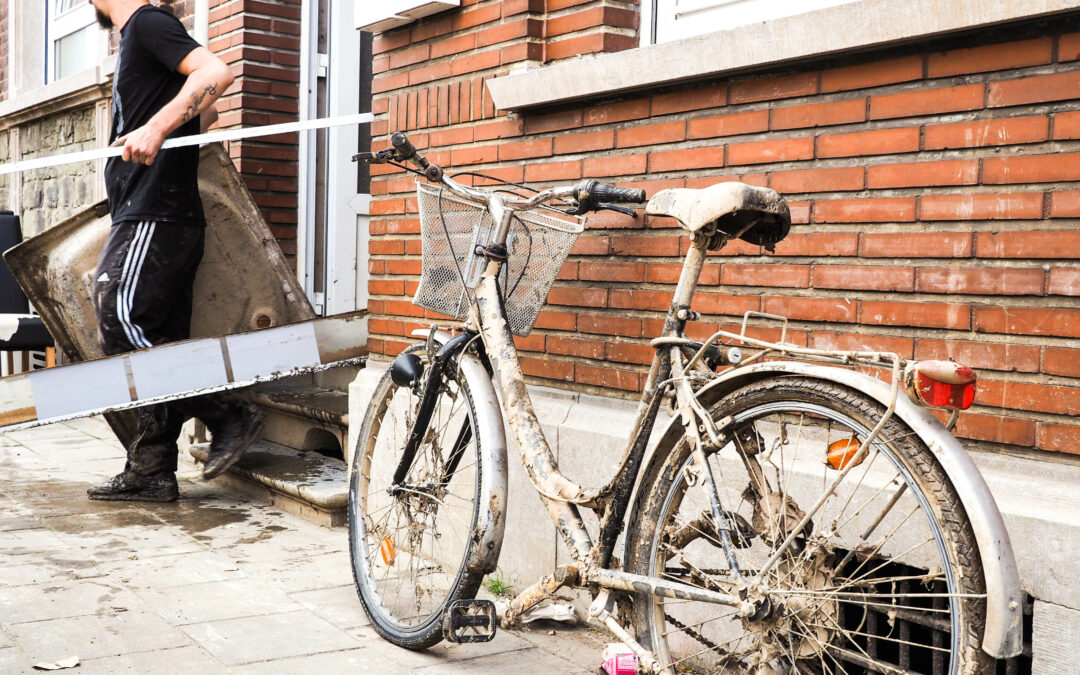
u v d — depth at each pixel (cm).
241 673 293
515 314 324
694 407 245
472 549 300
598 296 360
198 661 301
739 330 312
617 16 362
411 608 343
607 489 271
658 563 259
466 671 301
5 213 810
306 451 555
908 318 267
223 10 657
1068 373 236
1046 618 232
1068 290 235
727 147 314
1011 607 191
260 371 486
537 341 387
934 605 251
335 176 661
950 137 257
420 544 338
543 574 367
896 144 269
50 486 551
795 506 238
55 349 771
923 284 263
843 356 218
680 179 330
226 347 480
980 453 254
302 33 655
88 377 456
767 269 303
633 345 346
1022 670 246
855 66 278
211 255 545
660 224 338
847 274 281
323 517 472
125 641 317
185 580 383
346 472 508
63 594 362
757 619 226
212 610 349
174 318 505
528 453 294
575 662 311
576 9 371
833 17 272
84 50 902
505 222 311
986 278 251
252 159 641
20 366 857
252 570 398
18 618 336
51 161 420
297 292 565
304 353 492
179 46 468
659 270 338
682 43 316
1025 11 233
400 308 462
